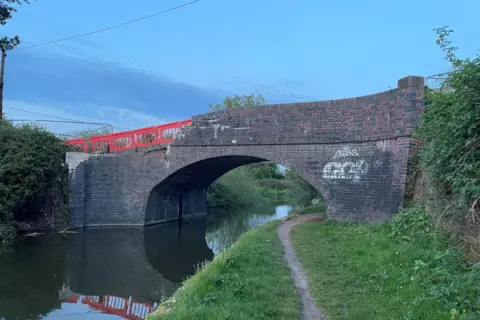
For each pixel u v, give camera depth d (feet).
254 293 20.36
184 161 59.88
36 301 31.07
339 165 47.39
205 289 20.66
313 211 69.97
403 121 39.83
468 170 21.70
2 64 67.51
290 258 29.89
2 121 61.11
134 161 63.52
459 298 16.03
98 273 39.55
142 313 28.55
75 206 60.64
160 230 66.03
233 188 115.65
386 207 41.57
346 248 31.50
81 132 89.40
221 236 64.34
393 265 23.54
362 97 46.14
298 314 18.24
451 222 23.75
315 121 49.83
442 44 24.71
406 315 16.53
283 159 51.60
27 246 49.29
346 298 20.06
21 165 51.70
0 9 44.16
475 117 21.63
